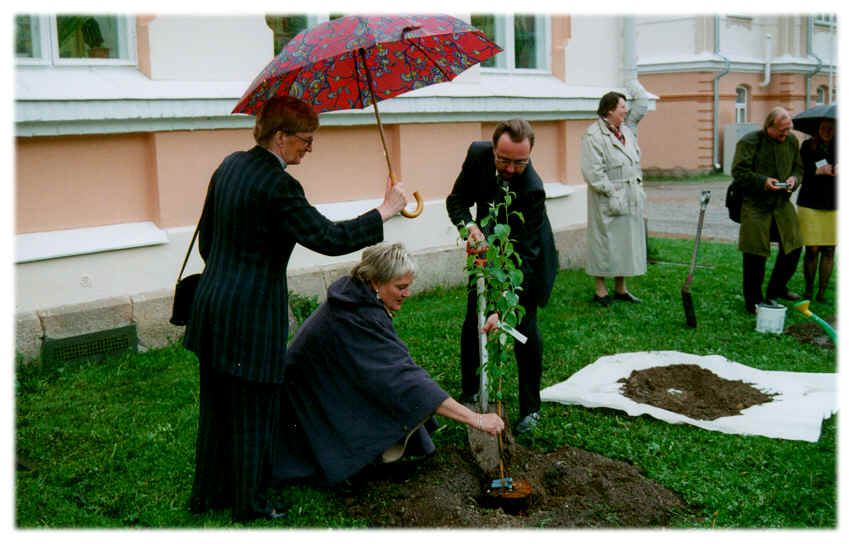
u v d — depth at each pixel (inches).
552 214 337.7
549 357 215.3
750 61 849.5
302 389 138.9
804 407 172.4
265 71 126.7
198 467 129.3
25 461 148.8
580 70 349.1
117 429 164.6
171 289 222.7
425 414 130.1
